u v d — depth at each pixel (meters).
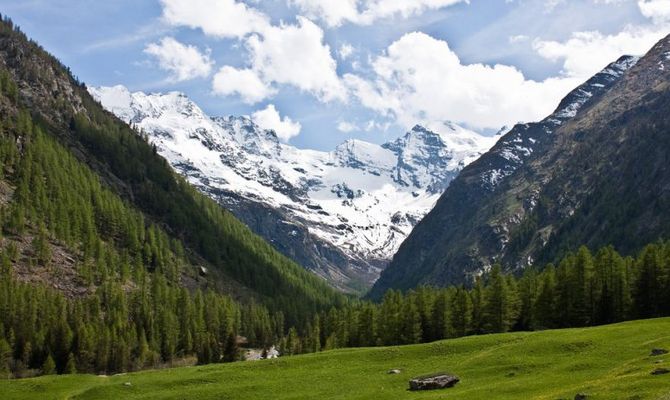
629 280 139.75
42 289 186.88
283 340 186.88
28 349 163.12
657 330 93.31
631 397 58.75
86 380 107.31
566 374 79.31
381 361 105.00
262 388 93.75
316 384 94.25
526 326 149.88
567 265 143.88
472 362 92.75
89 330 171.12
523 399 69.56
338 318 183.38
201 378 101.62
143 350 175.62
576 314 139.50
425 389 82.88
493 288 143.75
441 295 150.88
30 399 98.12
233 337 181.75
